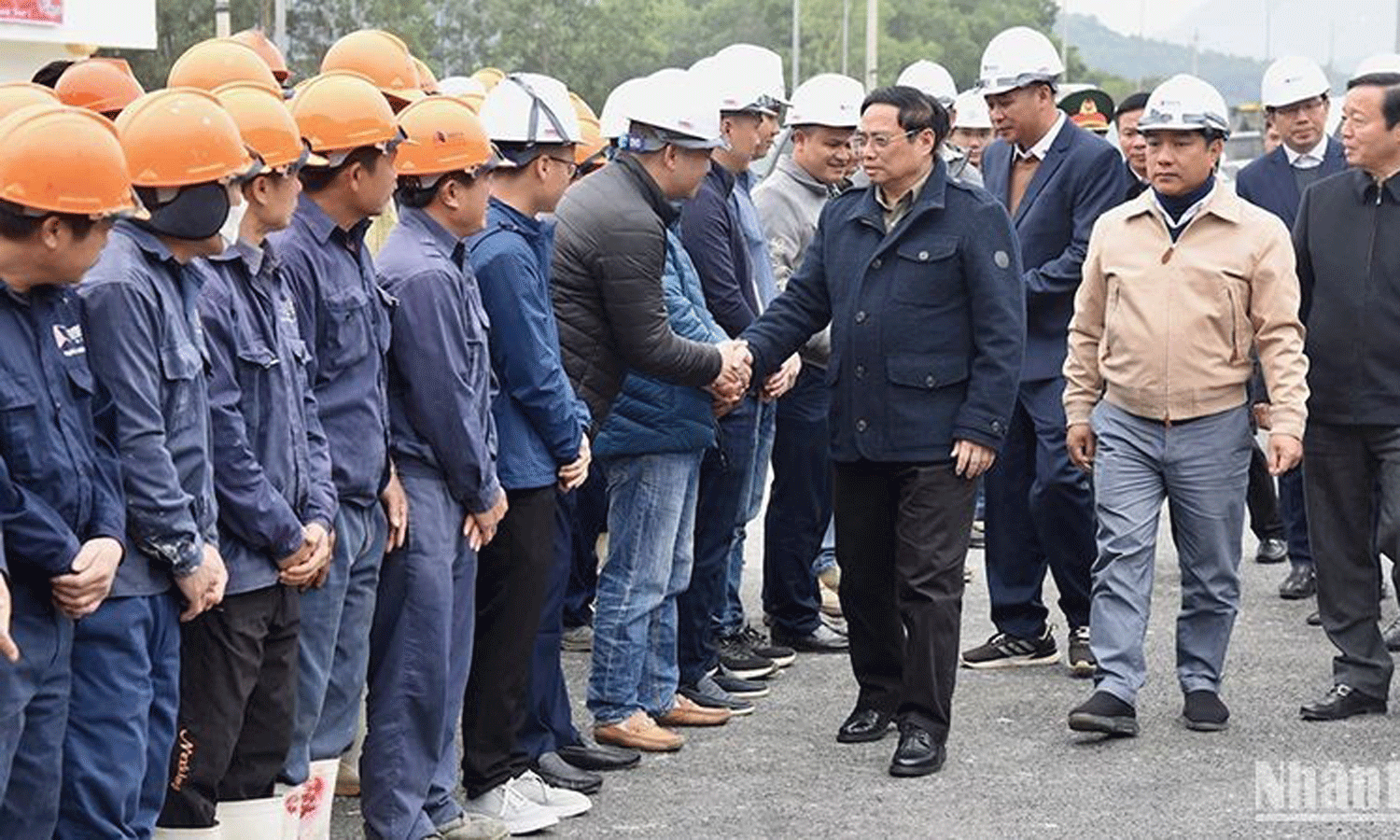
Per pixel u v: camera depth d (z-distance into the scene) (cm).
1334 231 715
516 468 575
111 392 423
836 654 829
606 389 630
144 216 433
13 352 400
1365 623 719
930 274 644
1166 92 679
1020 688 771
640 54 5822
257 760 485
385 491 531
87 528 412
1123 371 690
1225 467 685
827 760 671
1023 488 798
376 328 520
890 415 650
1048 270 792
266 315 477
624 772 654
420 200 540
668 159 626
